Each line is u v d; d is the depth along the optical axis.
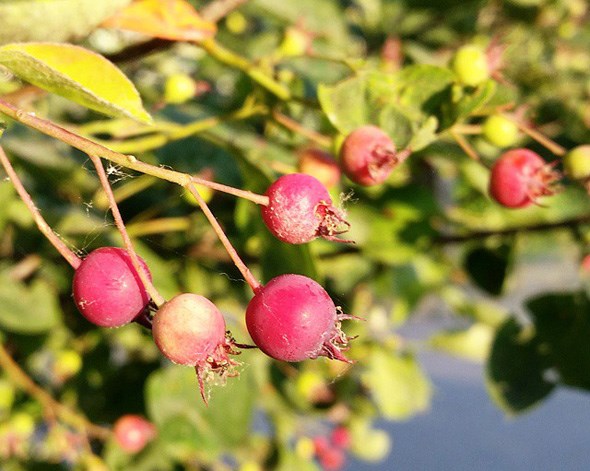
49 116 0.18
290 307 0.08
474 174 0.19
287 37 0.15
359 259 0.23
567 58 0.29
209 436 0.17
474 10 0.27
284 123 0.14
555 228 0.19
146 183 0.17
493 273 0.21
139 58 0.14
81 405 0.21
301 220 0.09
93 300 0.09
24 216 0.18
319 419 0.25
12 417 0.21
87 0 0.10
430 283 0.25
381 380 0.25
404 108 0.13
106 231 0.16
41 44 0.09
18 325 0.17
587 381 0.18
